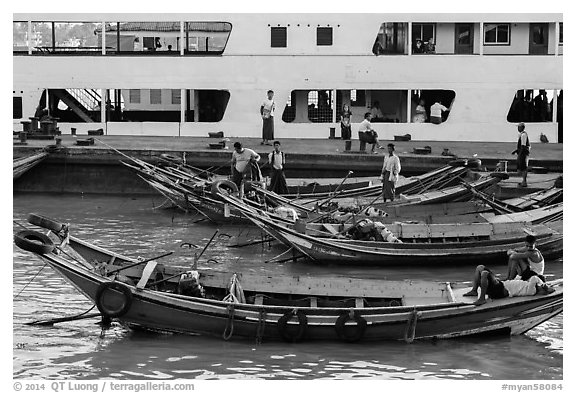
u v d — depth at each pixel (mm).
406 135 43406
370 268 26328
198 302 19500
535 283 19844
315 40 43156
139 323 19797
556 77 43000
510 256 20375
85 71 43844
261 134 43906
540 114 45531
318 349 19266
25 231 19688
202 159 38625
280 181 34812
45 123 42750
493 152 39719
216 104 46219
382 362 18641
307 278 20625
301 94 44281
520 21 42656
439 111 43469
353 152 39188
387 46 44125
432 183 34656
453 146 41750
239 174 32094
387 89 43375
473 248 26203
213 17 43062
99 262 21016
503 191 34594
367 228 26938
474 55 43062
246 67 43469
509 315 19703
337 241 26016
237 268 26391
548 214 29359
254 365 18375
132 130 44625
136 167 35719
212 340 19672
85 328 20469
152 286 20594
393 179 32375
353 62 43219
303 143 42188
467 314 19516
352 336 19422
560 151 40656
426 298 20500
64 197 38906
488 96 43312
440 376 17953
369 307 20062
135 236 30906
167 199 36594
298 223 26719
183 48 43531
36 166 39625
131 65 43656
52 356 18781
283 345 19438
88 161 39438
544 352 19344
